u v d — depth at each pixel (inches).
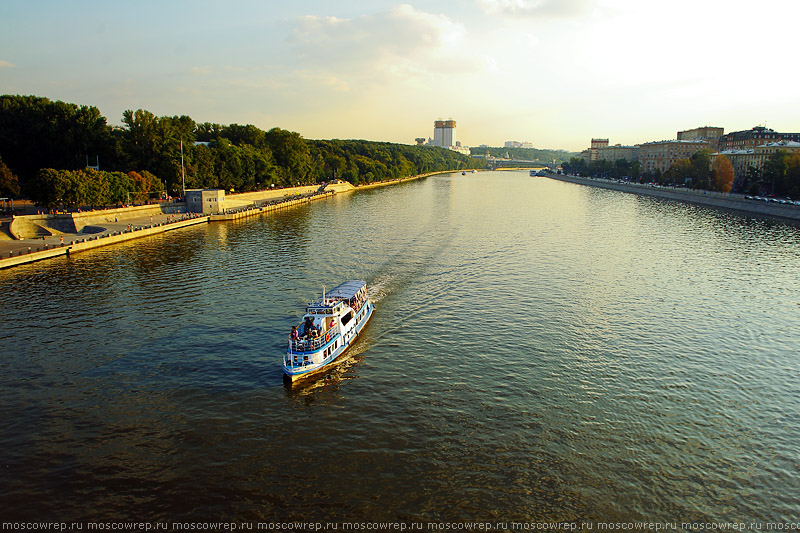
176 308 3169.3
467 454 1750.7
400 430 1889.8
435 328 2861.7
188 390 2187.5
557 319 2999.5
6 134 7549.2
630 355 2518.5
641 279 3897.6
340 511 1501.0
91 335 2748.5
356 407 2049.7
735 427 1921.8
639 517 1491.1
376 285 3676.2
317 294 3447.3
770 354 2551.7
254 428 1910.7
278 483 1616.6
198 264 4347.9
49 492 1581.0
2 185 6456.7
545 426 1909.4
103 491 1585.9
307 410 2031.3
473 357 2488.9
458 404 2063.2
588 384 2226.9
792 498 1568.7
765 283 3804.1
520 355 2508.6
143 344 2637.8
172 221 6535.4
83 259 4571.9
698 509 1521.9
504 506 1521.9
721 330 2854.3
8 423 1932.8
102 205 6707.7
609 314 3093.0
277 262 4402.1
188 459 1733.5
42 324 2901.1
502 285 3695.9
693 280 3873.0
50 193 6067.9
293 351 2335.1
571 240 5580.7
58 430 1893.5
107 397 2126.0
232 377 2300.7
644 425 1924.2
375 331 2829.7
